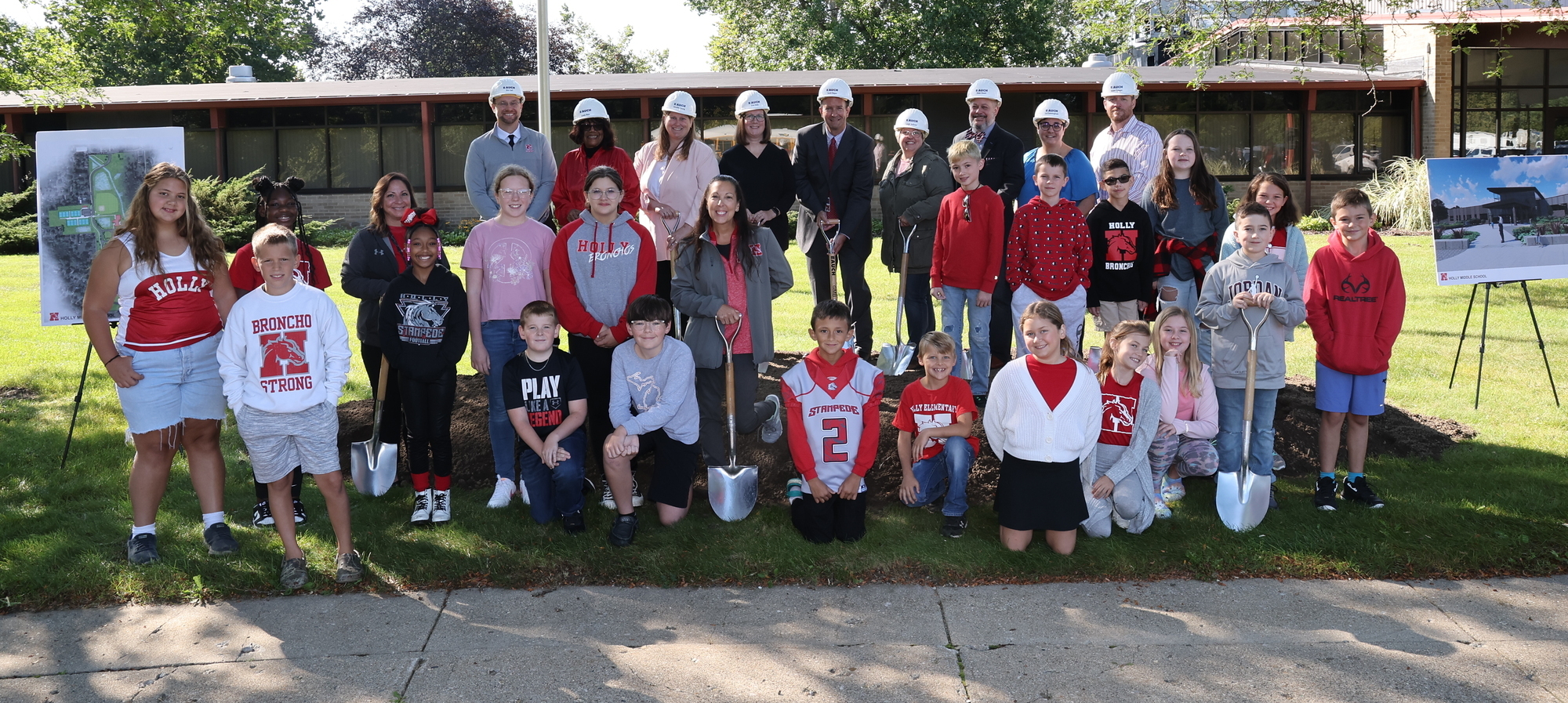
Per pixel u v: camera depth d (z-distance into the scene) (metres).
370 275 5.38
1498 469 5.51
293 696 3.45
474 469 5.70
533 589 4.32
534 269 5.20
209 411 4.54
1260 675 3.51
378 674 3.59
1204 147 22.75
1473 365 8.05
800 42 32.59
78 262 6.14
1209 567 4.41
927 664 3.62
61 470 5.76
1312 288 5.08
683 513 5.00
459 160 22.70
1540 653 3.64
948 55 30.73
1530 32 20.95
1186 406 5.14
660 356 4.87
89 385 7.94
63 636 3.90
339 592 4.29
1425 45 21.88
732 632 3.90
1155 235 6.03
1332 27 9.04
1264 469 5.04
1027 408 4.49
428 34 45.22
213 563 4.45
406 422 5.08
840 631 3.89
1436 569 4.38
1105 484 4.69
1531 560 4.43
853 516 4.72
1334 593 4.18
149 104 21.78
